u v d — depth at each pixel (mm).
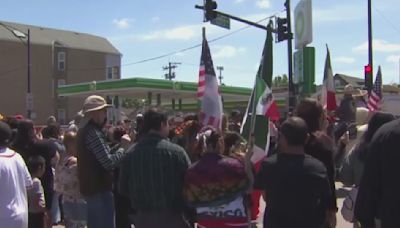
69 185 7996
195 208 5496
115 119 31000
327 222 4938
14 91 64188
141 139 5738
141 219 5648
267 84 7184
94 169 6609
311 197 4664
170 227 5582
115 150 7305
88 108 6695
